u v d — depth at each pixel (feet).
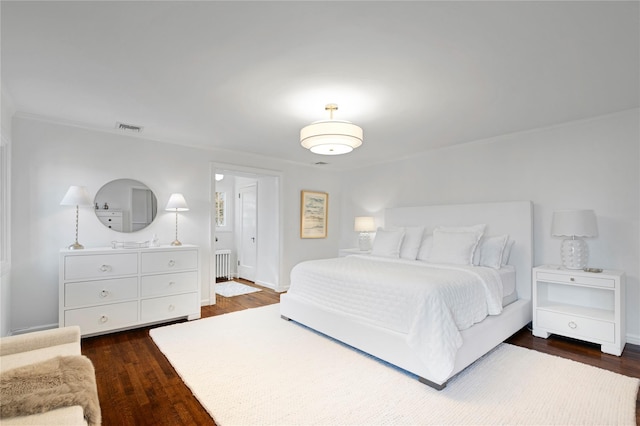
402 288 8.11
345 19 5.47
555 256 11.37
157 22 5.55
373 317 8.71
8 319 9.71
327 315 9.95
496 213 12.46
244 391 7.06
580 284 9.58
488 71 7.33
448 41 6.14
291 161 17.72
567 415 6.13
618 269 10.00
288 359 8.66
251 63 7.02
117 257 10.72
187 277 12.17
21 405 3.63
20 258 10.23
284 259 17.49
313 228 18.81
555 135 11.39
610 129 10.22
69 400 3.87
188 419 6.16
